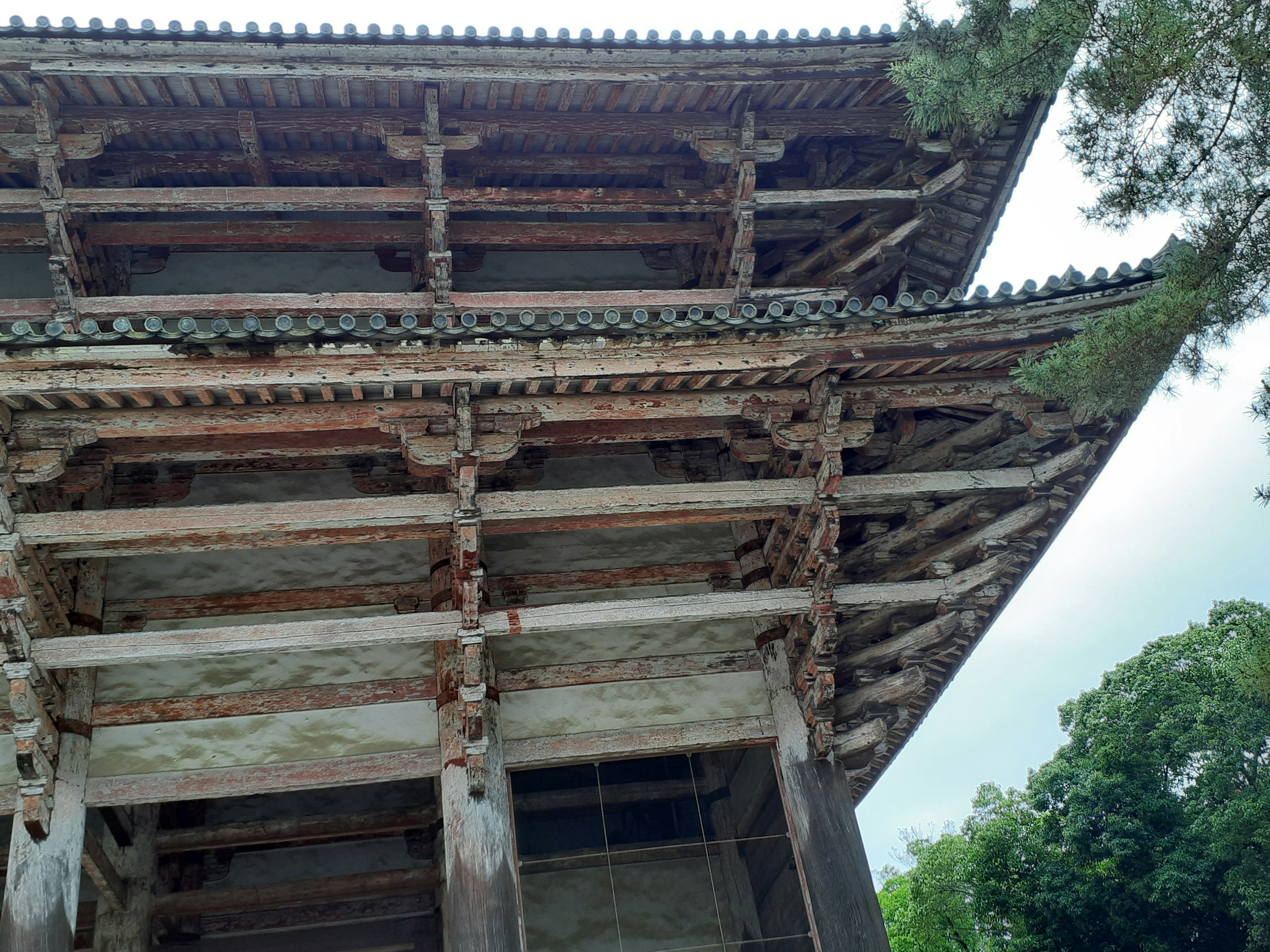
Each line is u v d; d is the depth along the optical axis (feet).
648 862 47.88
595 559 48.75
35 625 38.60
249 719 43.09
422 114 47.14
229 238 49.67
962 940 99.30
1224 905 84.43
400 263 53.06
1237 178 27.96
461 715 42.57
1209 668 96.22
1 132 44.39
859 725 45.52
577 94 47.50
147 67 42.73
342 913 58.44
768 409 41.14
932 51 30.94
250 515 38.32
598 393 40.06
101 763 41.39
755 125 49.57
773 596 43.32
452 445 38.78
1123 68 27.78
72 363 34.65
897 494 42.91
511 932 38.73
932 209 51.70
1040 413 42.96
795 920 43.73
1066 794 98.58
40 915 37.32
